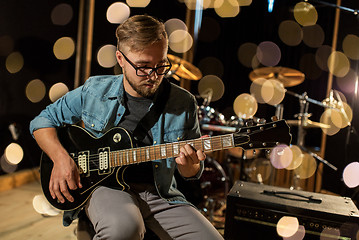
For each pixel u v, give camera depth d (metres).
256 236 1.53
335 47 3.64
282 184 3.58
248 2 4.44
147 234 1.43
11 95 2.92
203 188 2.63
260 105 4.47
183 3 4.24
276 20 4.37
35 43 3.09
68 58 3.50
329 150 3.64
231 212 1.56
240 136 1.29
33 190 3.00
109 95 1.49
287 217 1.48
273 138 1.29
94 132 1.51
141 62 1.31
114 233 1.14
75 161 1.42
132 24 1.34
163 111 1.47
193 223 1.31
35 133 1.48
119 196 1.33
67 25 3.43
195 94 4.69
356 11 2.18
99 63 3.65
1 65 2.78
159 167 1.42
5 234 2.07
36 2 3.03
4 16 2.76
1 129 2.87
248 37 4.50
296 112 4.36
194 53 4.62
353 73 3.35
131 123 1.47
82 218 1.45
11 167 3.02
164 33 1.35
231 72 4.59
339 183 3.52
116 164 1.39
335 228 1.41
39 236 2.09
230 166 3.29
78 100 1.54
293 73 3.52
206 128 2.74
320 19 4.11
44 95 3.29
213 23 4.57
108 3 3.60
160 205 1.39
